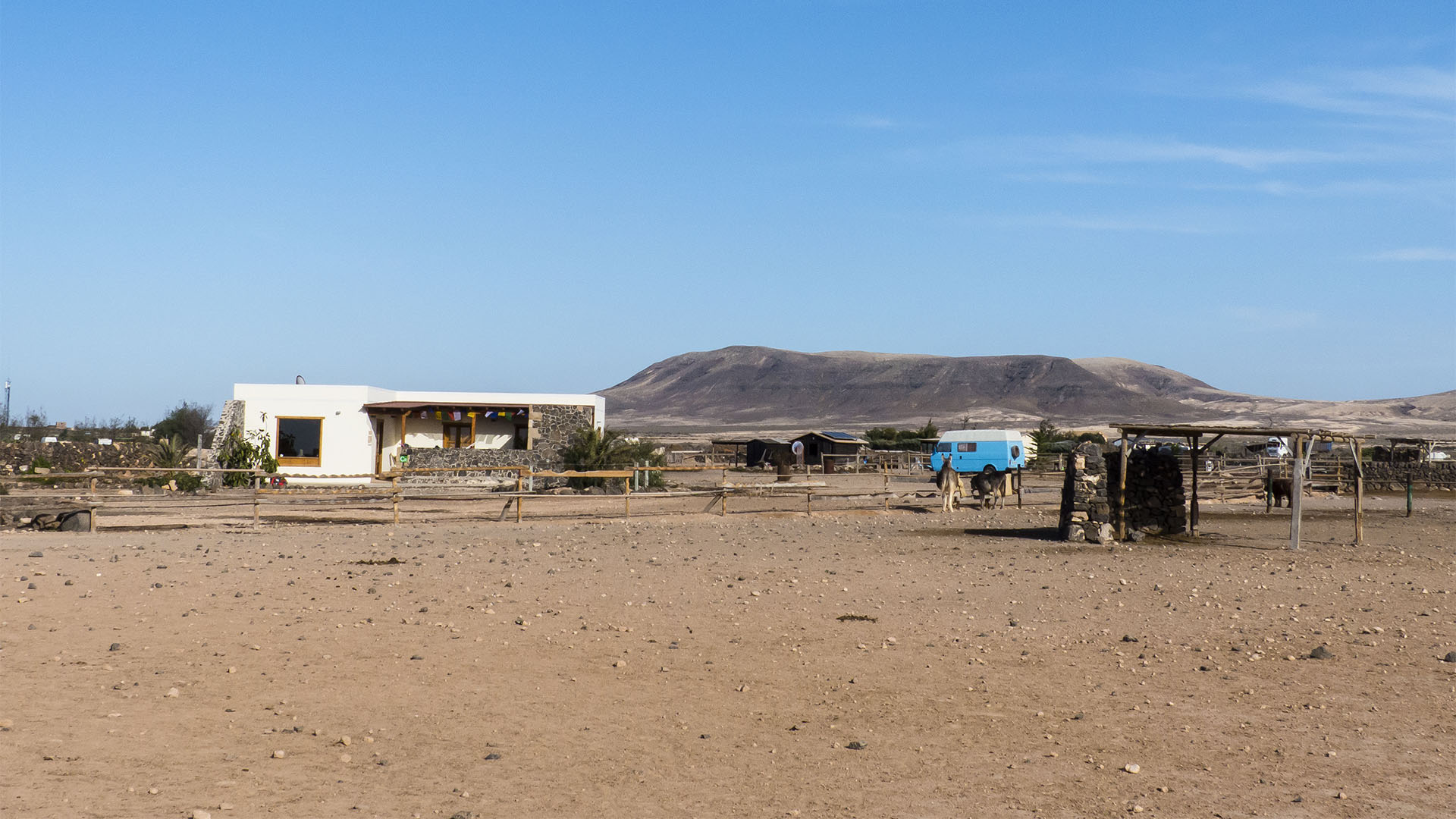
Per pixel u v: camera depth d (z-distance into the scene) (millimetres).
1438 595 17281
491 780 8000
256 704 9938
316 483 48750
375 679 10945
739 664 11898
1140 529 27312
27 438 68062
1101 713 10016
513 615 14703
